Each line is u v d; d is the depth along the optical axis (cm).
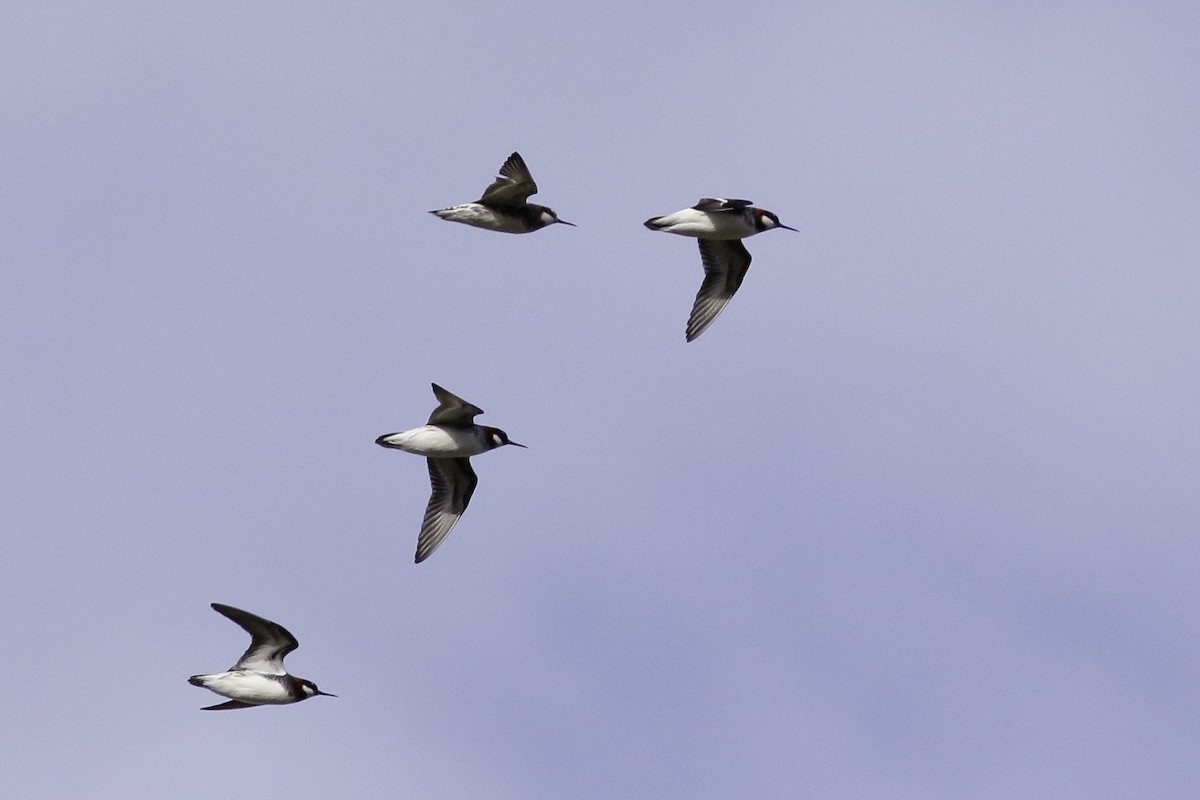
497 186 3594
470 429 3628
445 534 3741
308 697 3294
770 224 3784
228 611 3275
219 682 3259
